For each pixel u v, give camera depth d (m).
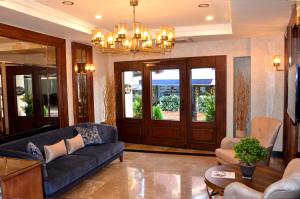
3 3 3.17
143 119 6.73
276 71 5.25
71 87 5.53
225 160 4.21
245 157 2.84
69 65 5.46
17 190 2.68
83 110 6.00
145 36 3.56
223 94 5.92
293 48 3.51
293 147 3.82
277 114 5.32
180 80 6.27
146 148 6.40
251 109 5.48
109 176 4.46
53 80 5.08
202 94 6.14
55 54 5.11
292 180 1.96
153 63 6.48
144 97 6.66
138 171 4.70
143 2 3.64
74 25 4.48
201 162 5.18
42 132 4.79
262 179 2.91
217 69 5.93
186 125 6.31
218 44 5.89
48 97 4.94
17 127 4.32
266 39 5.29
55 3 3.65
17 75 4.30
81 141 4.73
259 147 2.87
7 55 4.11
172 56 6.32
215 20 4.71
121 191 3.85
